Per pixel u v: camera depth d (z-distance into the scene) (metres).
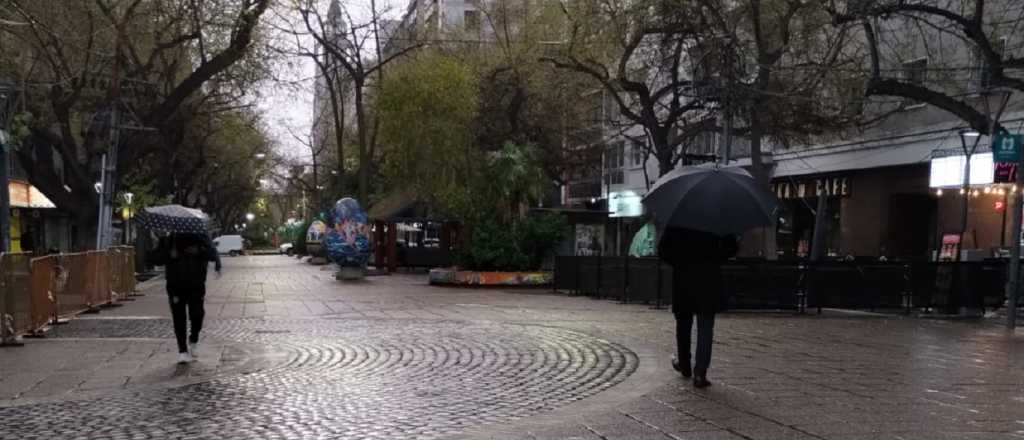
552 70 31.16
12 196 23.84
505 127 34.59
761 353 9.78
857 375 8.19
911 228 25.52
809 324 13.47
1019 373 8.34
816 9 19.33
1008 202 20.73
